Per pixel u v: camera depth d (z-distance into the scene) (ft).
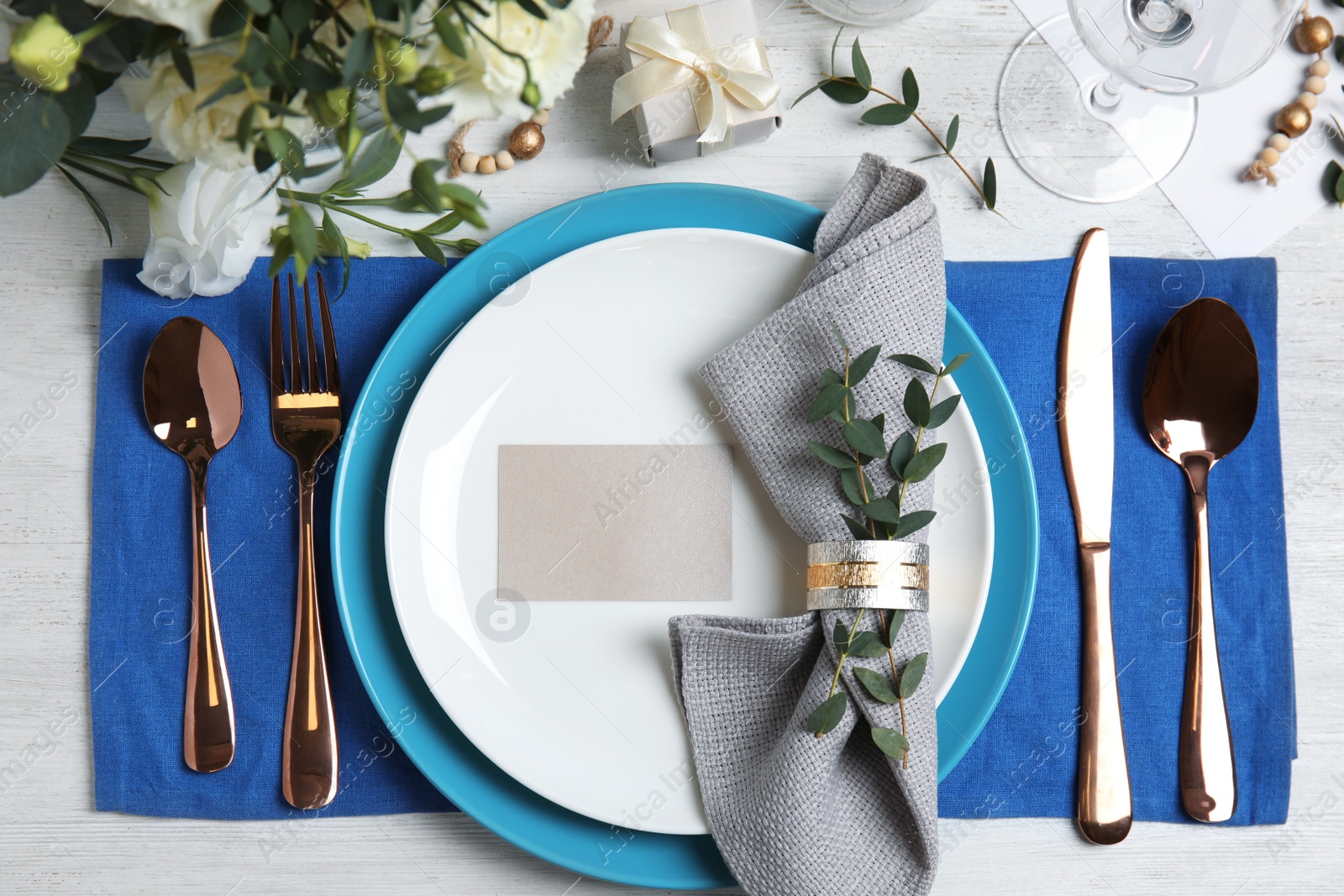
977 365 2.20
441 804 2.22
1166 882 2.30
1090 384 2.32
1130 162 2.42
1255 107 2.42
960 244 2.41
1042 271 2.35
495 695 2.13
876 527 2.00
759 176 2.40
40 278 2.31
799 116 2.41
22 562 2.27
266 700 2.22
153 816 2.22
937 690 2.06
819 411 1.92
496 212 2.37
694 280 2.22
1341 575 2.38
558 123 2.38
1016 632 2.11
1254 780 2.28
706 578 2.19
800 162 2.41
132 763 2.19
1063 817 2.27
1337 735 2.35
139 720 2.20
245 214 1.88
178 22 1.24
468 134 2.37
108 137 2.27
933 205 2.09
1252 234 2.42
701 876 2.11
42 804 2.24
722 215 2.25
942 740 2.13
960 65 2.44
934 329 2.07
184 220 1.82
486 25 1.39
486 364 2.19
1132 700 2.29
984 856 2.30
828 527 2.04
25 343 2.30
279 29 1.26
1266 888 2.30
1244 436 2.32
